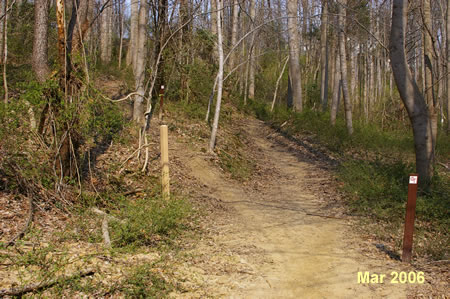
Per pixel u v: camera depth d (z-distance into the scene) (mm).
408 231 5727
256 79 36156
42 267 4496
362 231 7379
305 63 41625
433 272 5336
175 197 8594
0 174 6969
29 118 7812
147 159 10102
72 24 7910
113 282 4586
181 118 16141
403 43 9359
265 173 13500
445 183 10477
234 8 23234
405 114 25109
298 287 5059
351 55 29109
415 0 16734
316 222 8094
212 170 12047
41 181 7188
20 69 12617
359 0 17734
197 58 19859
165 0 13938
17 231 5648
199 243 6535
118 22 35156
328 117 21750
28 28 16078
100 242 5828
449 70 18641
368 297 4766
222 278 5203
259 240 6902
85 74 7801
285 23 27203
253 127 22641
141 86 12773
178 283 4883
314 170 13719
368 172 10883
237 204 9562
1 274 4359
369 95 30266
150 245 6176
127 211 6938
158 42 14719
